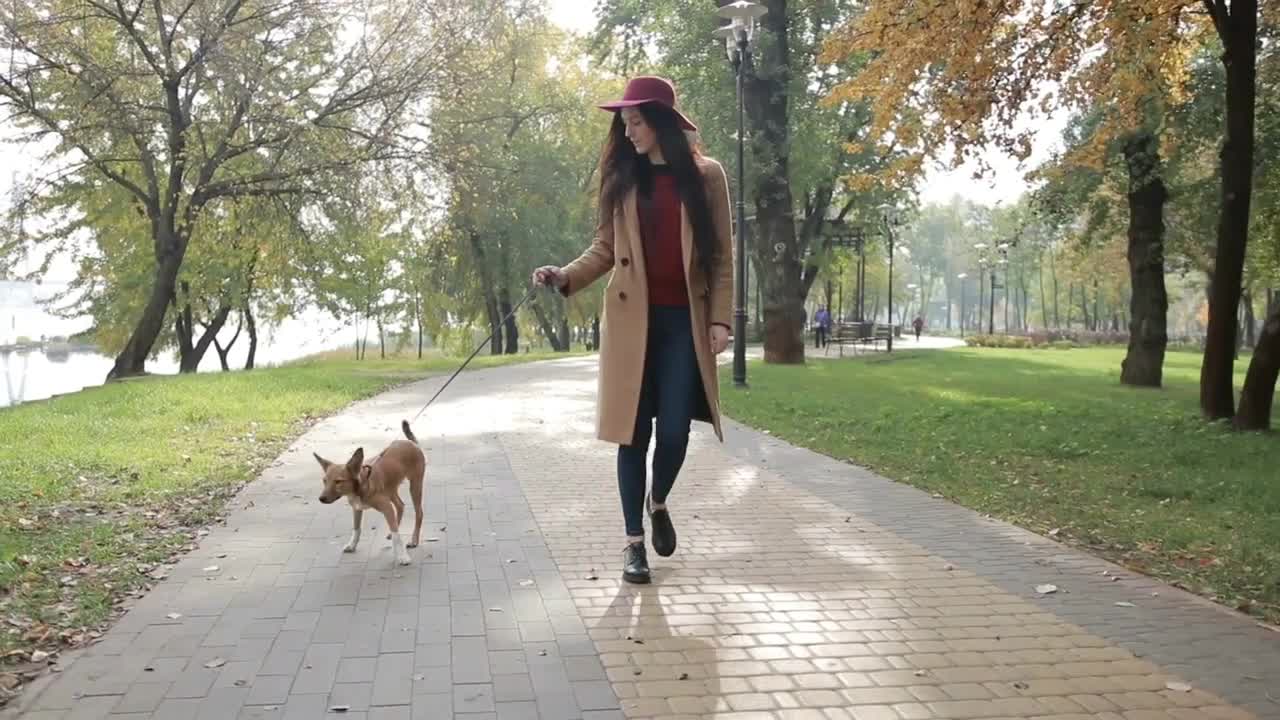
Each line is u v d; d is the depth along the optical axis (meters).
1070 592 5.04
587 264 5.04
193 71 21.58
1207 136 17.97
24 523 6.23
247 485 7.73
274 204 22.95
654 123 4.82
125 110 20.33
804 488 7.93
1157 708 3.53
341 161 21.69
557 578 5.12
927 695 3.62
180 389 15.20
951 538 6.25
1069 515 7.11
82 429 10.85
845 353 36.91
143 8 21.58
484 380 19.83
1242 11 11.92
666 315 4.95
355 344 47.09
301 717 3.36
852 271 63.88
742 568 5.39
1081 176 20.81
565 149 39.12
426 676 3.74
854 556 5.71
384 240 34.91
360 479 5.26
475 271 39.41
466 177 23.33
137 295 29.81
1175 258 29.53
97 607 4.53
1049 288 92.06
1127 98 14.09
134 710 3.40
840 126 26.91
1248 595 5.11
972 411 13.98
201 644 4.09
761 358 28.98
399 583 5.00
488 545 5.82
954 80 13.38
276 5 20.84
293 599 4.73
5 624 4.25
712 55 24.20
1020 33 13.72
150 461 8.77
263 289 32.66
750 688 3.66
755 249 30.73
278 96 22.25
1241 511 7.39
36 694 3.54
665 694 3.59
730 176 24.55
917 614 4.61
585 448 9.82
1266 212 19.19
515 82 35.38
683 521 6.61
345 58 22.27
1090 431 11.80
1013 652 4.11
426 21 22.08
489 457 9.23
